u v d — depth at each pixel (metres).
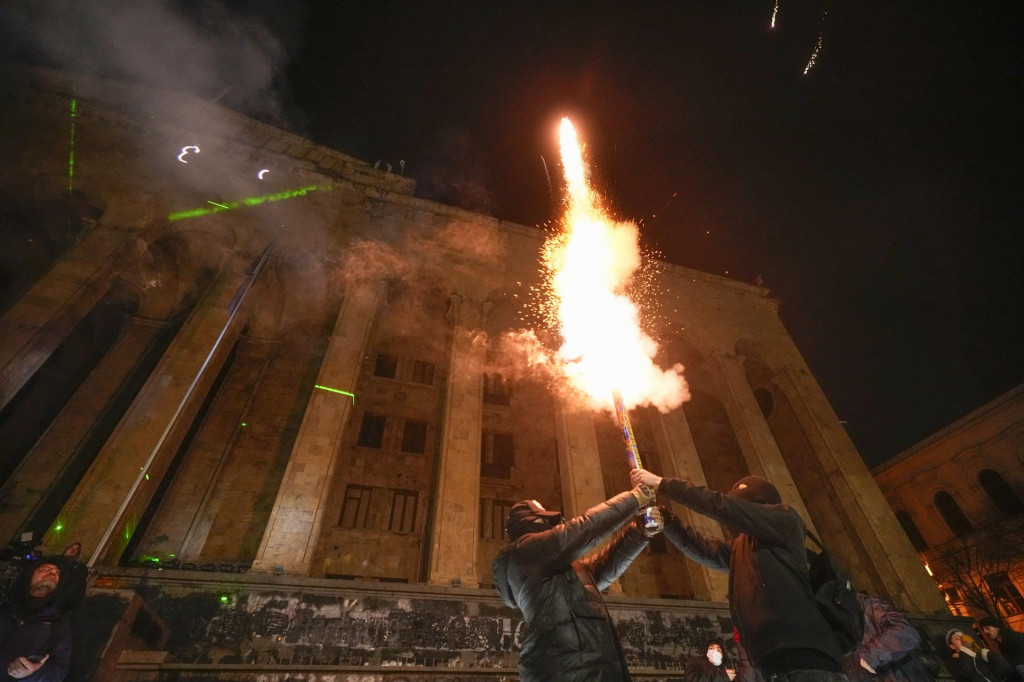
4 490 15.06
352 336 19.55
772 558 2.59
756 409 24.55
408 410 21.02
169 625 10.73
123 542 13.17
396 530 17.88
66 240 20.52
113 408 17.59
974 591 27.61
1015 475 27.44
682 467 21.89
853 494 23.25
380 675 10.70
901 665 5.05
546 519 2.95
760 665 2.42
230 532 16.67
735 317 28.98
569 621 2.44
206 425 18.52
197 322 17.52
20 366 14.72
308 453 16.00
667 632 14.50
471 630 12.66
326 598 12.12
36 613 5.25
